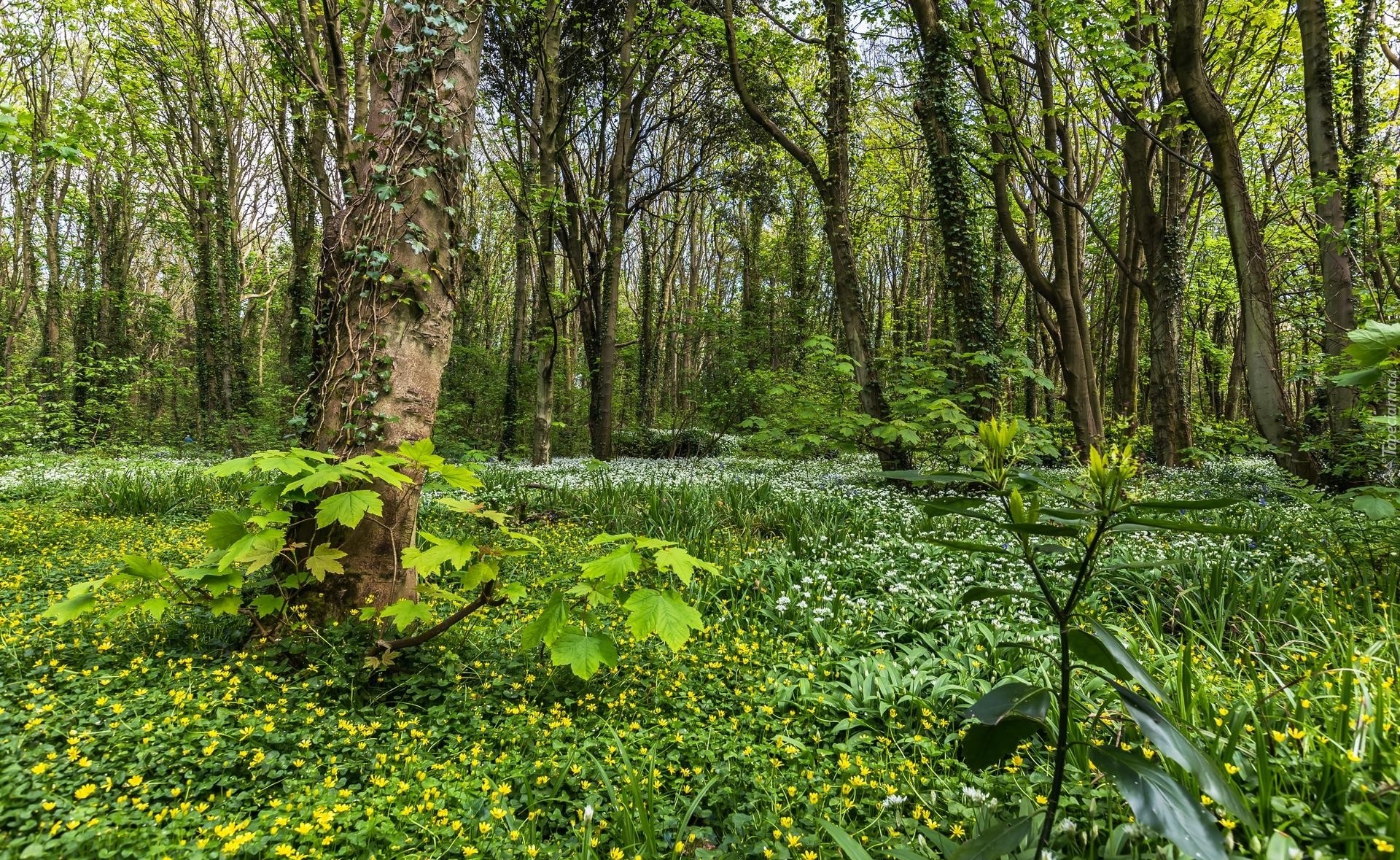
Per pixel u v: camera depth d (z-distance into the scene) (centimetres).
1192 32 1071
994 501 661
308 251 1834
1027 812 233
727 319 2123
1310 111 1081
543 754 295
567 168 1653
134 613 407
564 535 743
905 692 359
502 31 1452
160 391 2625
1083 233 2334
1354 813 189
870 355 1167
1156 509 152
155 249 3127
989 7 1118
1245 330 1113
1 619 398
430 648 384
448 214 455
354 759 282
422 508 838
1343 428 958
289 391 1720
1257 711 267
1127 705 161
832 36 1166
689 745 303
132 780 236
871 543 673
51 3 1552
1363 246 1159
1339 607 427
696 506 810
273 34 931
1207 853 136
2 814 214
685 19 1284
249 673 335
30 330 2852
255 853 213
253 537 322
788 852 225
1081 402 1412
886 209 2509
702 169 2181
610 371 1703
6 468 1113
